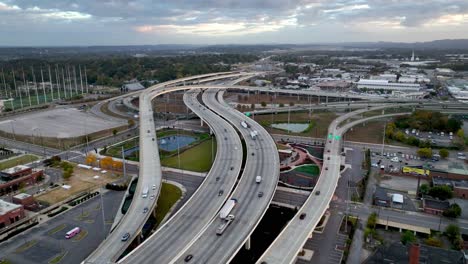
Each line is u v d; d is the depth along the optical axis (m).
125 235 108.25
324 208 126.12
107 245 104.56
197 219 115.12
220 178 149.25
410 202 146.25
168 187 162.00
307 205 128.38
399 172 175.75
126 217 120.44
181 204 145.25
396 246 105.88
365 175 174.00
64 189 159.38
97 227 127.25
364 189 155.88
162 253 96.56
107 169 184.00
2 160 196.62
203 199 129.88
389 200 142.75
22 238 120.06
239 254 115.44
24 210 138.12
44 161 191.00
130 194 154.00
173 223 112.81
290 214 138.88
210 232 107.38
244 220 114.19
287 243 103.75
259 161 170.38
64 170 175.00
